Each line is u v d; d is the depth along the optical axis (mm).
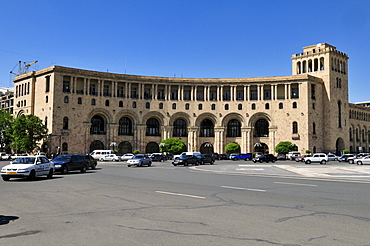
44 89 83812
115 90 88750
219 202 14969
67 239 9188
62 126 80750
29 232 9969
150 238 9234
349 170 37344
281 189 19625
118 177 29469
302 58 100062
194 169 41250
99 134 86625
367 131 123250
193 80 93812
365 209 13219
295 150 86688
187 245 8609
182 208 13555
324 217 11758
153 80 91875
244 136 92688
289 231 9883
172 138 86062
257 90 93500
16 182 24828
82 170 36531
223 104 93938
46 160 28922
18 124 75375
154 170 40031
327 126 94250
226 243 8750
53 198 16594
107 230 10117
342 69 101312
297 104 90000
